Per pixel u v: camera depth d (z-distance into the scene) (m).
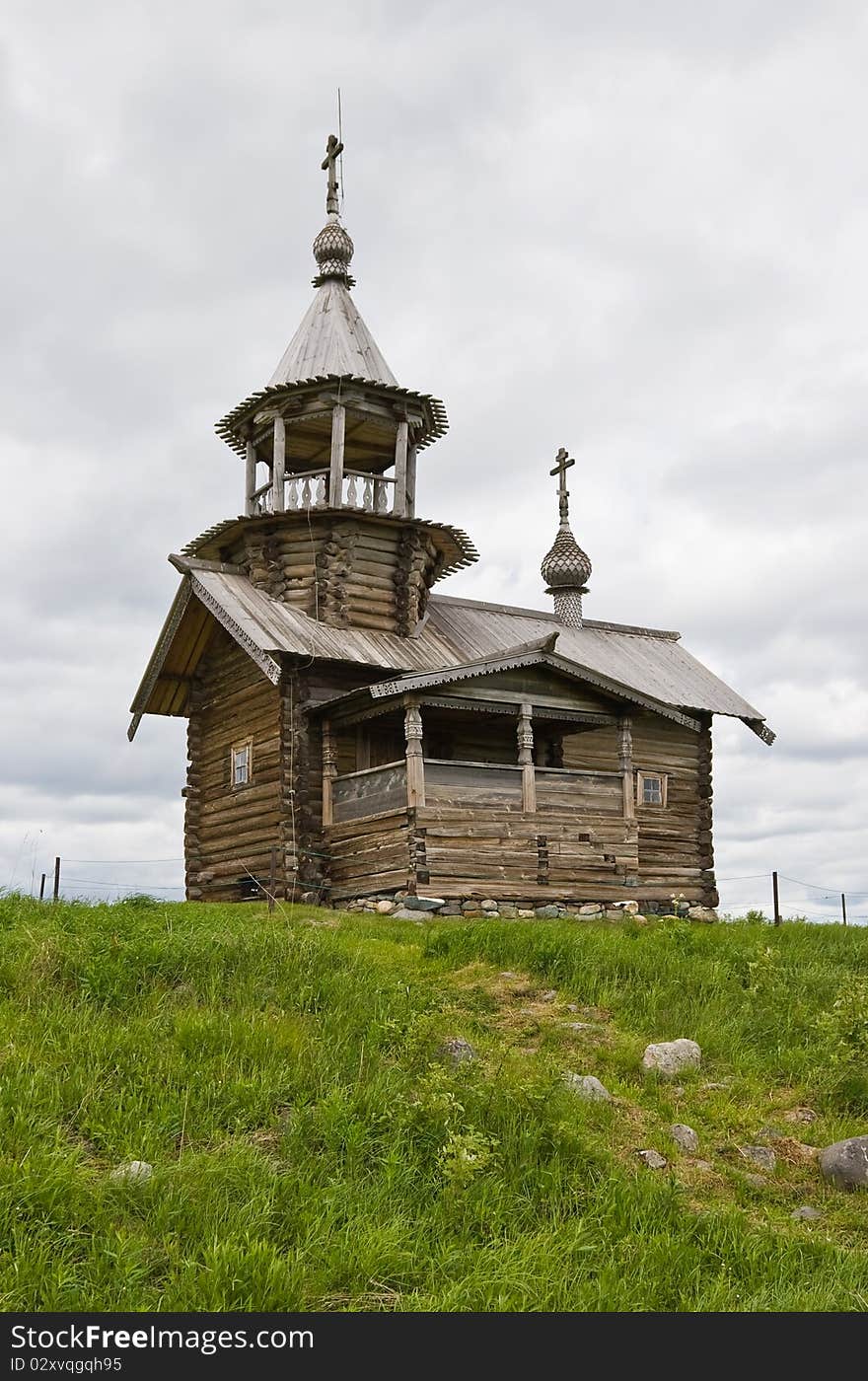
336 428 25.94
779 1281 8.05
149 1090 9.34
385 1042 11.18
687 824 29.48
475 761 25.94
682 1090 11.27
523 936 15.29
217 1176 8.16
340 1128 9.05
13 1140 8.18
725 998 13.66
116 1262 7.06
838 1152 9.97
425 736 25.45
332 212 29.89
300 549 26.12
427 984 13.77
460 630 28.55
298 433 27.84
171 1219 7.64
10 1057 9.62
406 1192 8.58
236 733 26.03
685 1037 12.64
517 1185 8.84
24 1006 10.99
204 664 27.80
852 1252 8.65
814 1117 11.02
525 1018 12.86
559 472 34.91
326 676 24.25
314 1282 7.28
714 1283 7.99
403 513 26.78
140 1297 6.92
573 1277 7.73
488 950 14.98
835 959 16.70
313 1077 9.98
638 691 23.64
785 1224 9.05
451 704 21.95
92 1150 8.51
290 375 27.47
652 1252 8.14
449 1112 9.41
